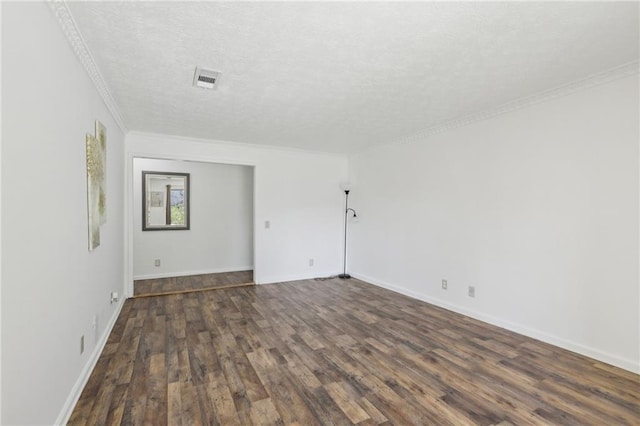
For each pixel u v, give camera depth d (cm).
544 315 293
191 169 593
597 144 257
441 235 400
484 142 347
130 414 188
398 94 290
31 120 136
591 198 261
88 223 223
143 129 412
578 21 179
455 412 193
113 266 334
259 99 303
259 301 423
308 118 363
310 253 569
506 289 325
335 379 229
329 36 194
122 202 411
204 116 356
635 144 237
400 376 234
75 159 196
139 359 257
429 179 418
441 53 215
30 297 134
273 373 237
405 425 181
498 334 311
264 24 181
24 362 128
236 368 244
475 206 357
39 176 143
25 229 130
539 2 162
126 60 223
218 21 178
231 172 629
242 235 643
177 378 229
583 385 222
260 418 186
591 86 259
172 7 165
